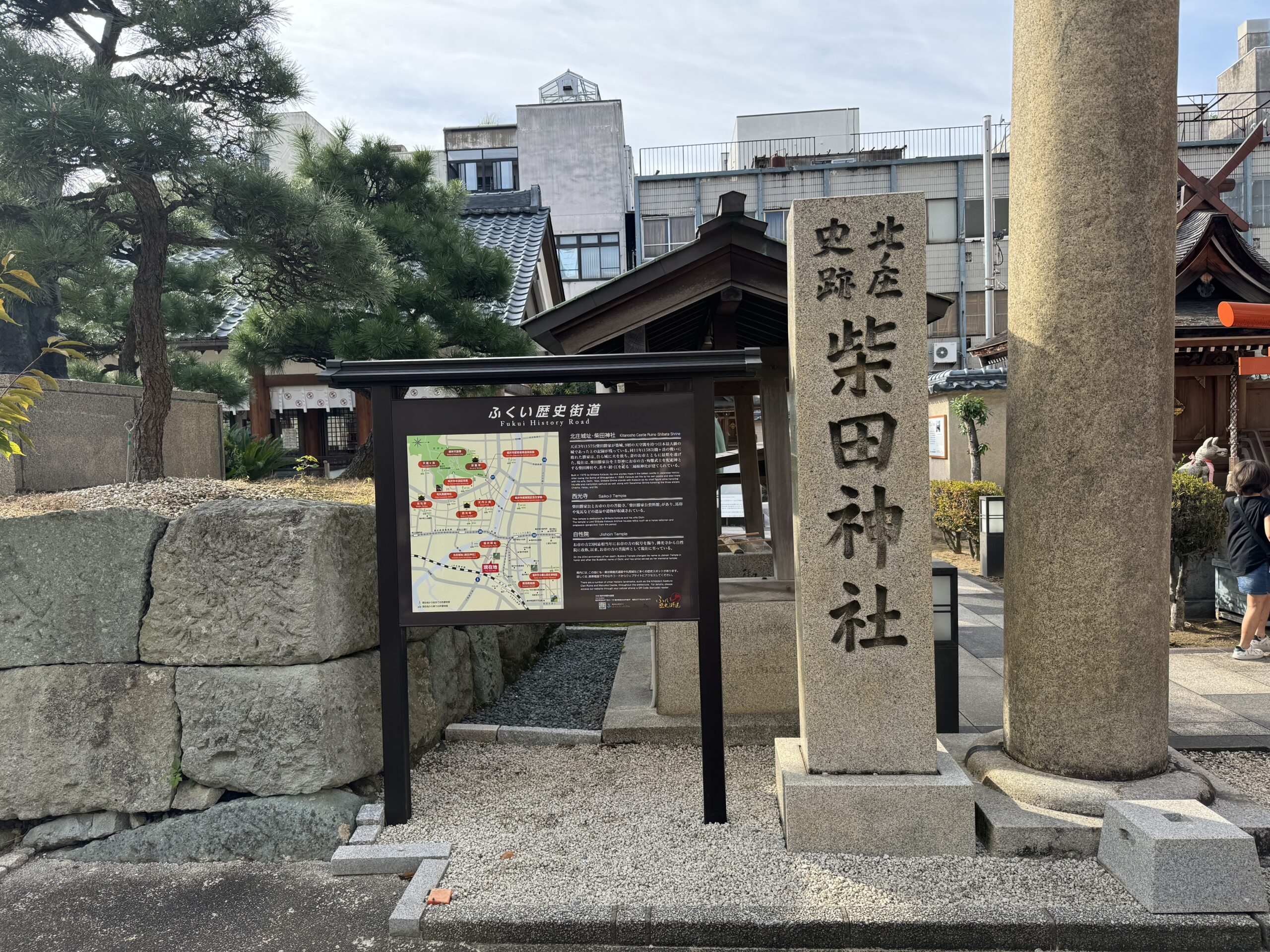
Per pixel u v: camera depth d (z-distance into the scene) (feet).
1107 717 11.72
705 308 18.02
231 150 19.57
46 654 13.11
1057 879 10.52
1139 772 11.78
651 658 20.76
